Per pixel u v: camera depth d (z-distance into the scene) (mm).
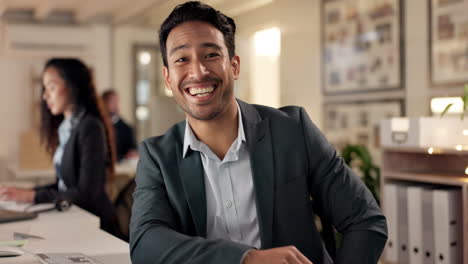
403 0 4238
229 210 1452
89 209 2527
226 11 5551
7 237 1801
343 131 4906
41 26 7285
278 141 1469
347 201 1421
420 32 4094
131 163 5555
